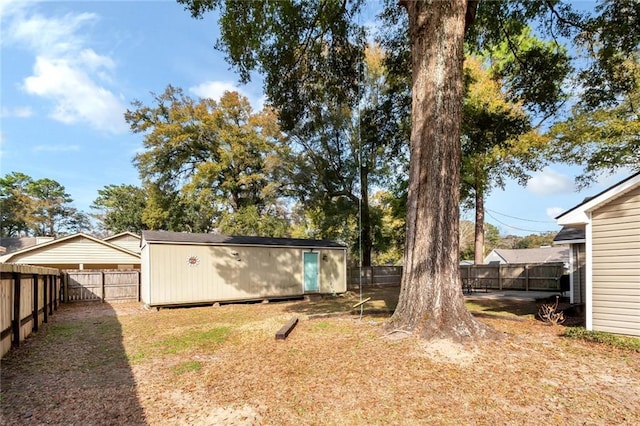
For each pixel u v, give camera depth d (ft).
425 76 18.21
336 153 65.82
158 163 73.36
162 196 77.82
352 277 65.21
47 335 22.70
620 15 26.25
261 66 28.58
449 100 17.72
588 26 27.99
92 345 19.70
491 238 171.42
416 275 17.44
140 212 104.63
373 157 65.10
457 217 17.54
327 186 66.13
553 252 100.94
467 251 130.11
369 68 55.93
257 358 15.71
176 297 36.94
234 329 23.48
